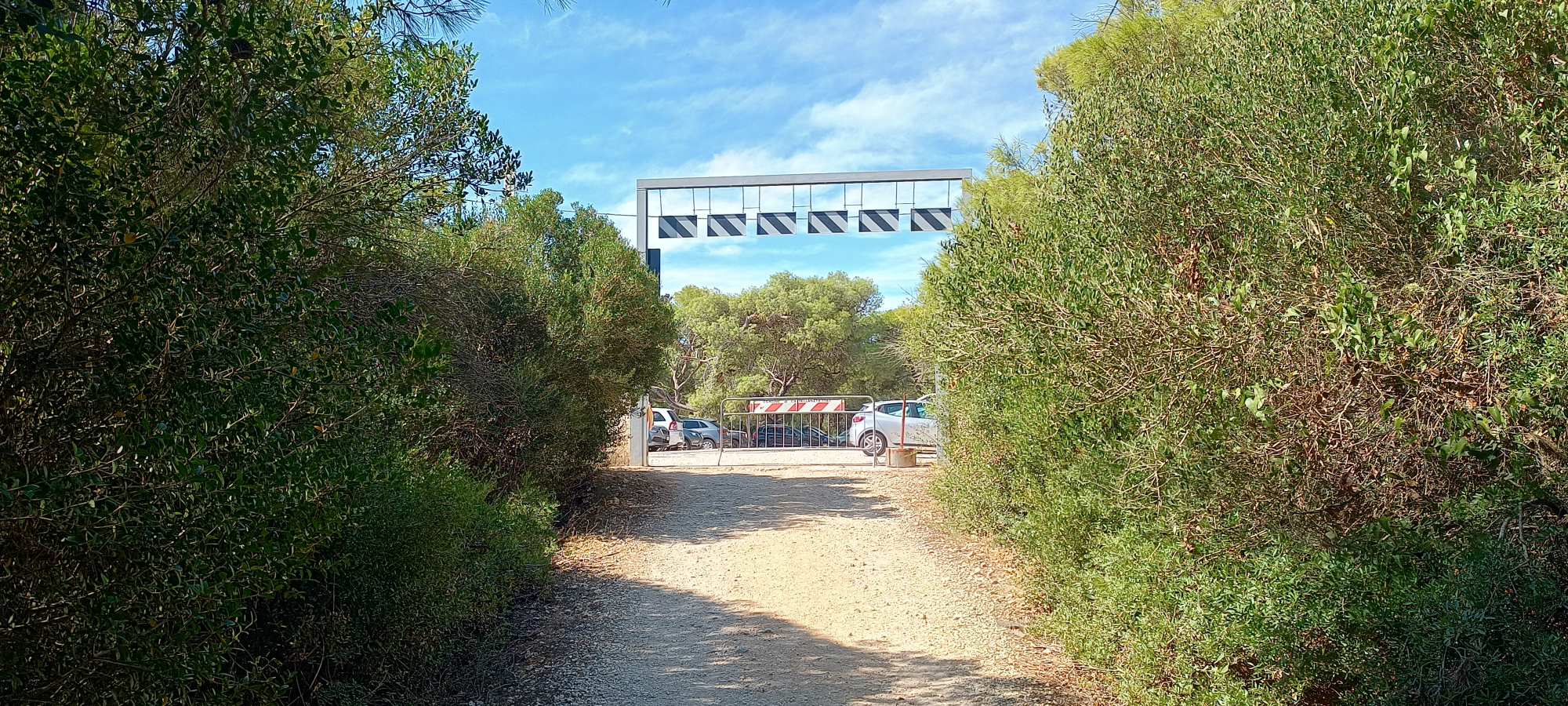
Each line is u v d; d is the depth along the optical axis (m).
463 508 5.38
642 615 6.82
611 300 12.21
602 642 6.14
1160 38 7.22
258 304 2.21
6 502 1.77
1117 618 4.85
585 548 9.26
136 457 2.05
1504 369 2.95
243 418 2.20
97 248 2.04
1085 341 4.14
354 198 4.32
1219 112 4.42
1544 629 2.95
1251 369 3.46
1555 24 3.17
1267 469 3.64
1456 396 2.95
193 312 2.12
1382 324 2.96
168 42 2.56
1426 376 2.97
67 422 2.10
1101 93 5.91
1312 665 3.68
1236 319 3.42
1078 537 5.74
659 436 23.44
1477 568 2.93
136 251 2.08
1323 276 3.51
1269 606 3.62
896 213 14.23
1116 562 4.77
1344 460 3.39
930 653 5.82
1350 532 3.54
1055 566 6.04
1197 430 3.72
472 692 5.21
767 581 7.83
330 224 3.30
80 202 2.02
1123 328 3.93
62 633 2.12
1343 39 3.84
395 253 5.97
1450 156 3.52
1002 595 7.18
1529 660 2.88
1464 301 3.18
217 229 2.18
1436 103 3.70
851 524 10.36
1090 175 5.23
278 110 2.64
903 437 16.47
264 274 2.21
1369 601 3.42
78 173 2.06
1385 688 3.33
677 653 5.91
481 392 7.95
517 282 10.25
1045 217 5.76
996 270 5.20
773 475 14.89
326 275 2.52
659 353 13.95
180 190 2.51
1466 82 3.60
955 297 5.45
